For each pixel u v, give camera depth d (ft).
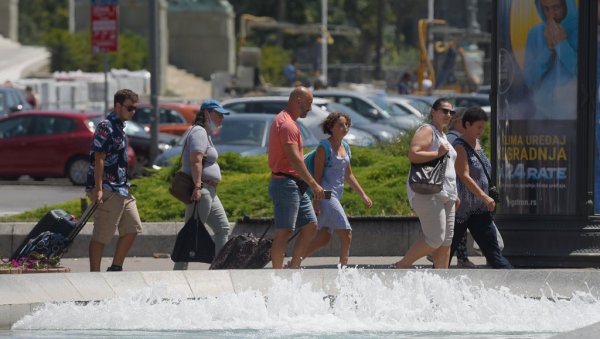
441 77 588.50
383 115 339.57
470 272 117.50
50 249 127.95
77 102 496.64
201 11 636.07
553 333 105.60
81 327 108.99
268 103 296.92
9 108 377.71
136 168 279.49
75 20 650.84
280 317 112.27
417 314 112.78
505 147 140.05
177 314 110.73
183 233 131.95
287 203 126.00
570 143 137.49
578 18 136.46
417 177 122.93
